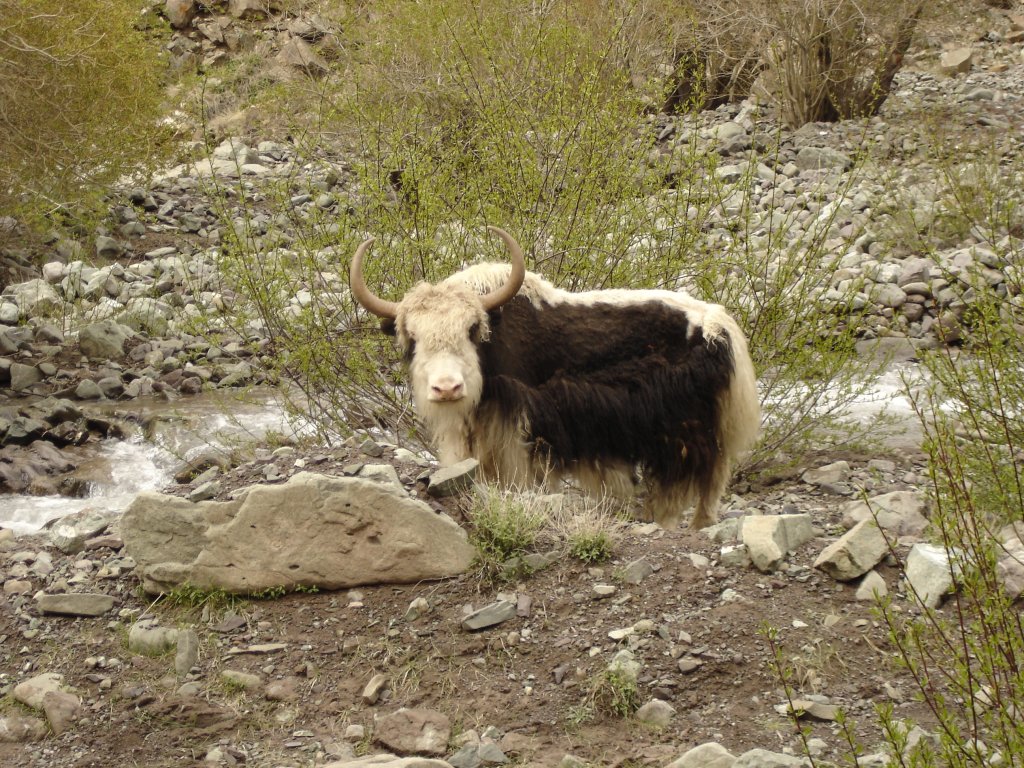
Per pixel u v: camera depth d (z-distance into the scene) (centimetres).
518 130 777
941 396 555
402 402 738
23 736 441
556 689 435
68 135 1086
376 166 785
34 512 742
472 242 762
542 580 486
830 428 782
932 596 446
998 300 572
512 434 592
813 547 496
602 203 752
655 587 475
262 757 420
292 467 556
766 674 429
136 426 886
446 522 494
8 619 505
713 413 612
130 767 420
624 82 822
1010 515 456
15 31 996
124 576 527
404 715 427
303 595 500
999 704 323
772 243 842
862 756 381
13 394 955
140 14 1501
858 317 773
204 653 476
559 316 605
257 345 773
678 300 617
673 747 402
